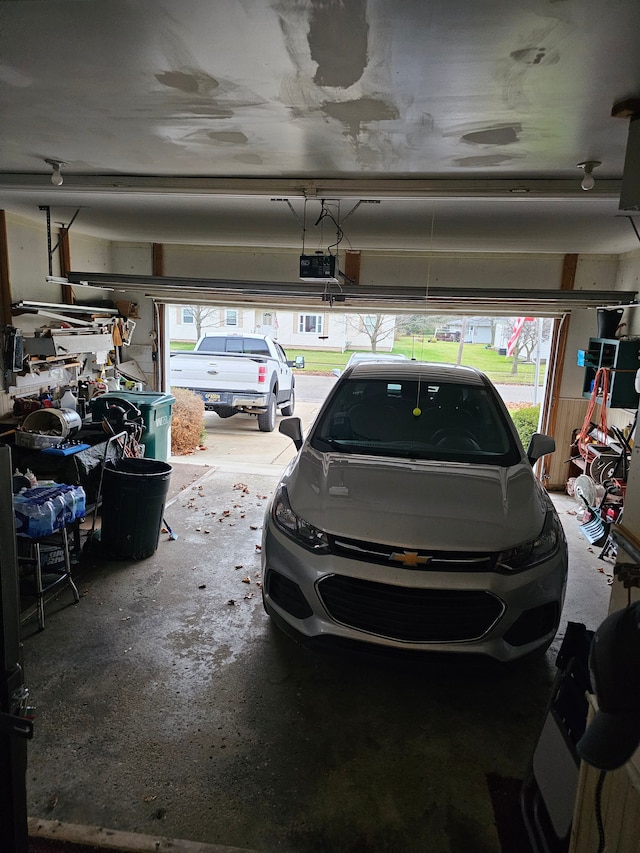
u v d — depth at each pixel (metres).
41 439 4.41
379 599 2.55
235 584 4.00
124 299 7.61
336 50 1.80
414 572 2.53
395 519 2.72
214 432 10.45
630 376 5.74
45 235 6.02
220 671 2.96
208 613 3.57
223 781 2.23
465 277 6.95
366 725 2.60
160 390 7.82
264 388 10.28
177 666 2.99
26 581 3.87
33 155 3.25
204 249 7.37
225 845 1.95
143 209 4.79
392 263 7.05
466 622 2.53
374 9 1.53
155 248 7.41
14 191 3.99
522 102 2.20
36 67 2.00
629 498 1.70
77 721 2.53
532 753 2.22
